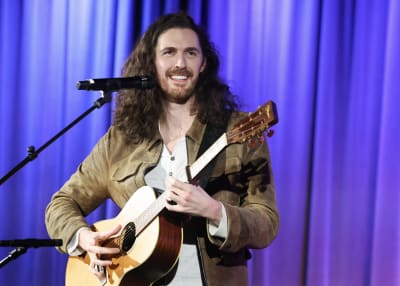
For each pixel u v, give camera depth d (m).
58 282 6.12
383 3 5.35
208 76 4.02
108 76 5.96
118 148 4.05
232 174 3.69
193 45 3.85
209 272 3.57
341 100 5.45
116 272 3.76
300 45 5.54
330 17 5.45
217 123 3.83
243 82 5.69
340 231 5.41
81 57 6.04
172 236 3.55
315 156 5.46
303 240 5.52
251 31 5.69
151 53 4.02
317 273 5.45
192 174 3.41
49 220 4.14
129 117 4.00
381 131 5.26
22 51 6.16
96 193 4.19
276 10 5.62
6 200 6.13
